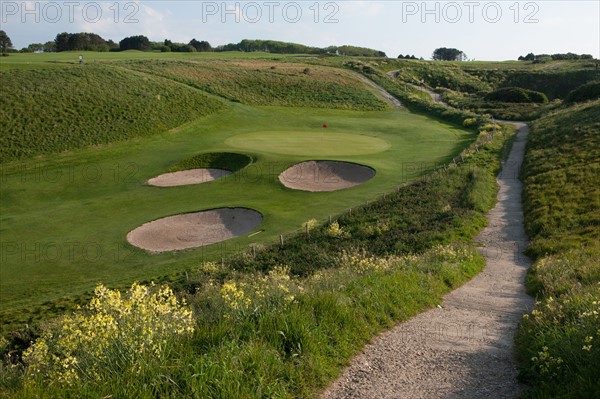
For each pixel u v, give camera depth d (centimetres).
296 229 2855
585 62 12362
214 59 10175
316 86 8131
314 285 1056
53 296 2088
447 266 1533
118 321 630
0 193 3825
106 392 511
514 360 751
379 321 910
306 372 643
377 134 5712
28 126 5078
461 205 2955
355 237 2658
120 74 6756
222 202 3425
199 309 986
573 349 625
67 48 14788
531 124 5609
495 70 11569
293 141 5103
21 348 1426
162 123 5725
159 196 3653
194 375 539
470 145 4681
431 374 695
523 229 2464
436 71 11306
